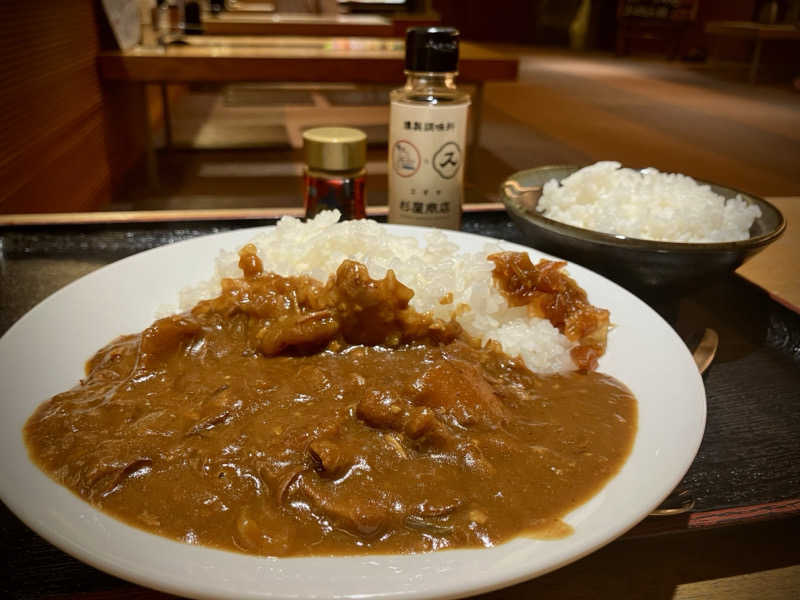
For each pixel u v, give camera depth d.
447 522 0.18
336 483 0.20
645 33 2.53
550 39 2.97
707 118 1.31
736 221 0.35
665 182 0.38
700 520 0.22
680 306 0.35
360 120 1.42
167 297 0.31
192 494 0.19
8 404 0.22
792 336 0.33
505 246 0.34
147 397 0.23
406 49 0.37
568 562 0.17
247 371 0.25
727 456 0.25
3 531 0.20
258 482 0.20
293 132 1.31
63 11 0.78
